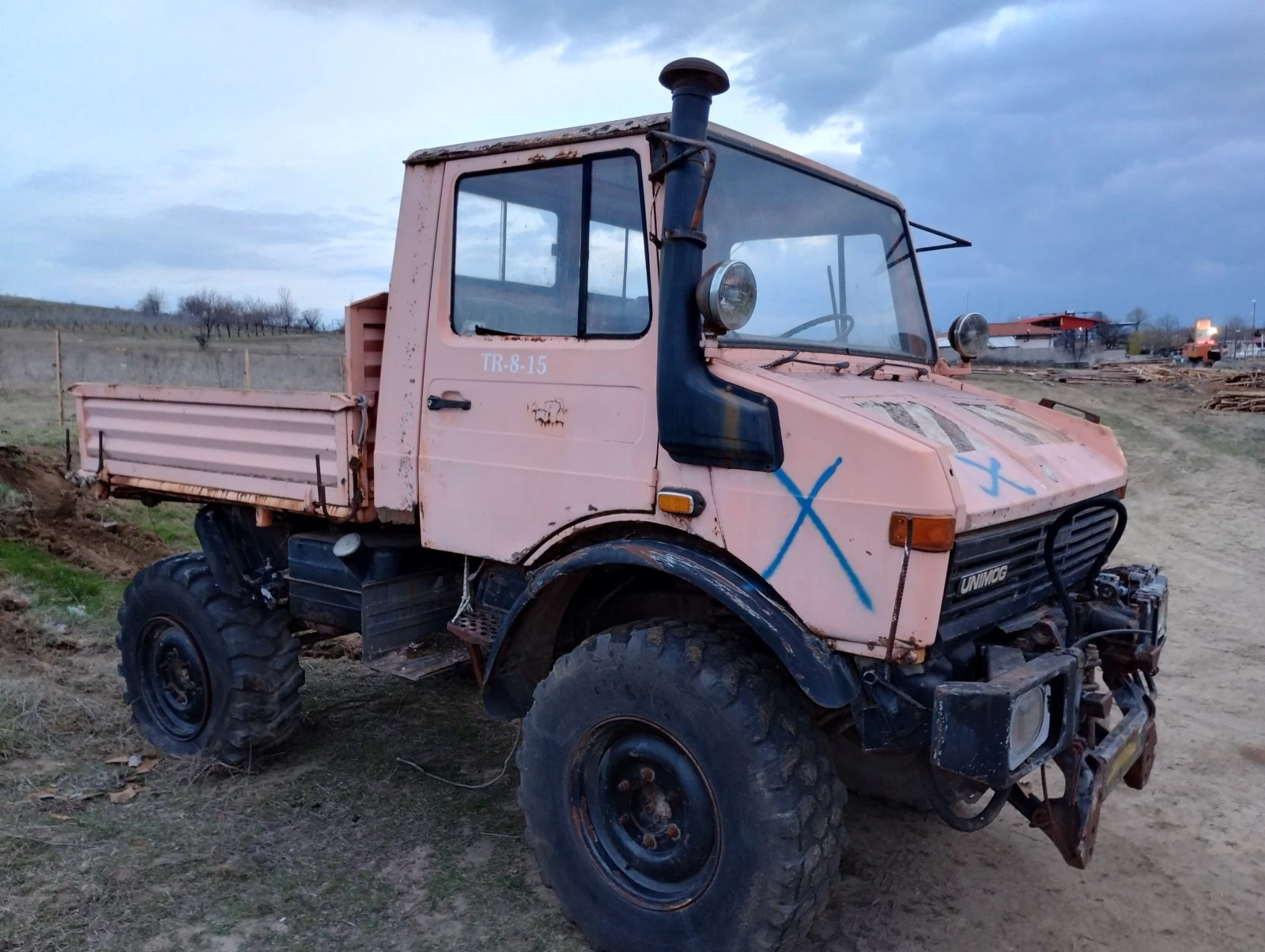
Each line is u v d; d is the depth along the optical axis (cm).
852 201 416
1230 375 2131
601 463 325
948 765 266
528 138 349
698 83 294
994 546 289
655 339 312
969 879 383
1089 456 388
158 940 329
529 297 353
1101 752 301
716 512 298
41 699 527
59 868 370
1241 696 598
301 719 518
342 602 426
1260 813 442
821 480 277
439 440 369
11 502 882
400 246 384
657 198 314
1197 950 339
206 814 424
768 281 356
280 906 353
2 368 2330
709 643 304
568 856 329
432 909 354
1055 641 309
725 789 291
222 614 462
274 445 418
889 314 430
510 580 375
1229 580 914
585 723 321
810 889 288
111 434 501
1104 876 387
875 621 270
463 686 603
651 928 308
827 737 343
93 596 754
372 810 431
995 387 2020
